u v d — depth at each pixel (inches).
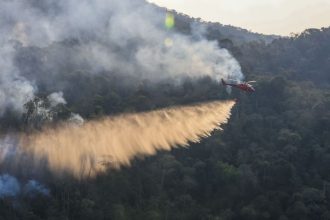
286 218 3508.9
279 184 3870.6
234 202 3754.9
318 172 4124.0
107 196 3442.4
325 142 4473.4
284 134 4485.7
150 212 3462.1
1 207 3176.7
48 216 3198.8
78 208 3292.3
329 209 3656.5
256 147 4338.1
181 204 3636.8
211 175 3946.9
